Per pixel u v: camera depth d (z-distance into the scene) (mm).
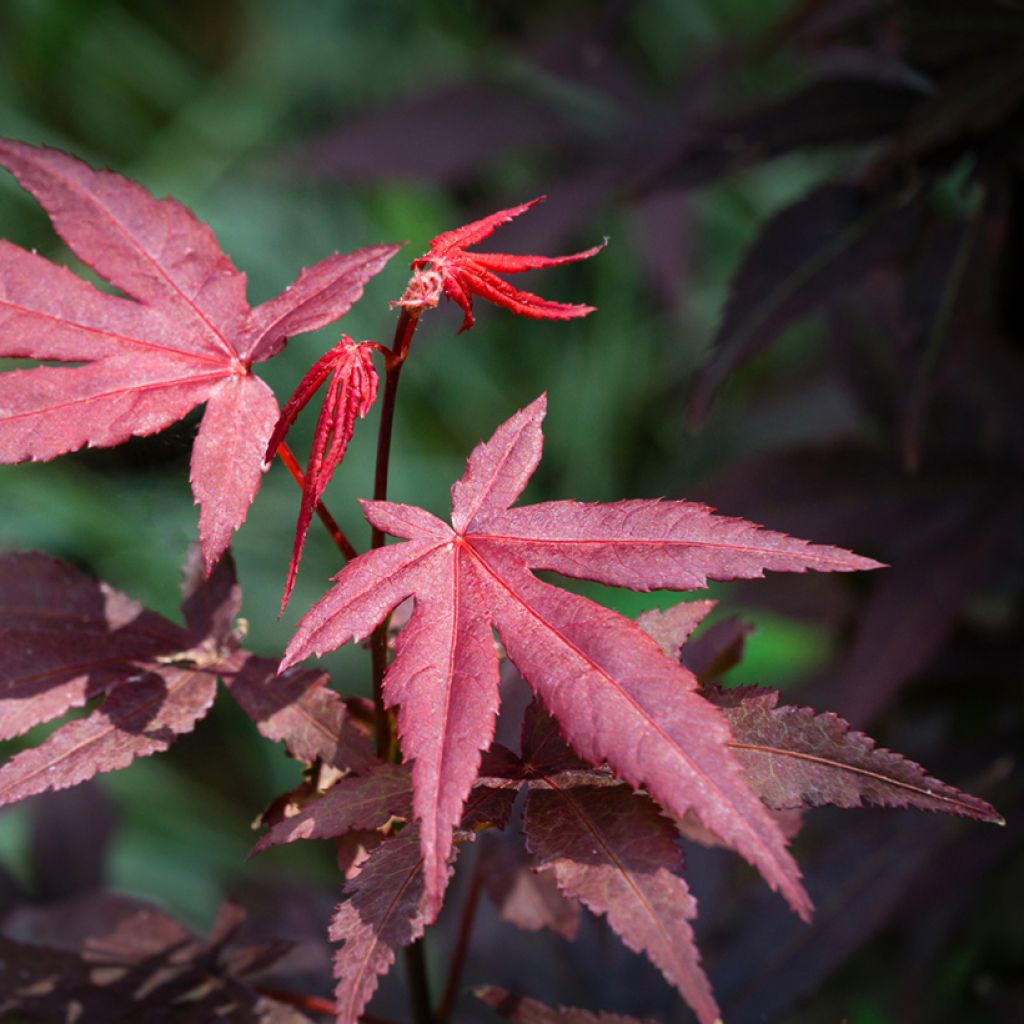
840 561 356
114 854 860
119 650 395
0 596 396
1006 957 580
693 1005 341
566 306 372
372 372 366
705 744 344
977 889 558
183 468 403
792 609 600
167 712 383
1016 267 498
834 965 466
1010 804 543
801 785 358
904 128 471
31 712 386
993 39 471
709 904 479
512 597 361
